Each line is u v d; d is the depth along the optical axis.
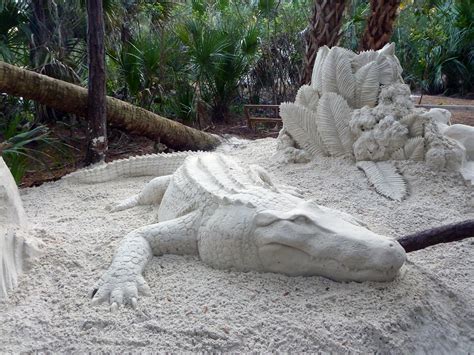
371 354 2.35
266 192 3.01
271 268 2.80
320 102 5.10
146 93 7.74
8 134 5.64
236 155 6.20
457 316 2.84
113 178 5.18
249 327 2.41
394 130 4.72
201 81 8.84
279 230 2.69
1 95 7.04
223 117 9.37
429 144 4.68
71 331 2.40
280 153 5.39
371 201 4.29
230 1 11.60
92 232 3.43
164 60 7.74
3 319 2.46
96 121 5.70
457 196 4.32
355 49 13.48
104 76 5.61
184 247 3.08
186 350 2.30
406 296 2.69
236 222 2.83
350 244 2.66
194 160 4.04
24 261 2.89
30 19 7.23
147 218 3.79
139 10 8.77
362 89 5.01
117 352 2.29
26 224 3.25
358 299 2.60
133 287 2.67
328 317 2.48
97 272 2.88
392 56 5.15
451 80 14.98
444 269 3.19
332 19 7.05
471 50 14.40
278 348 2.33
